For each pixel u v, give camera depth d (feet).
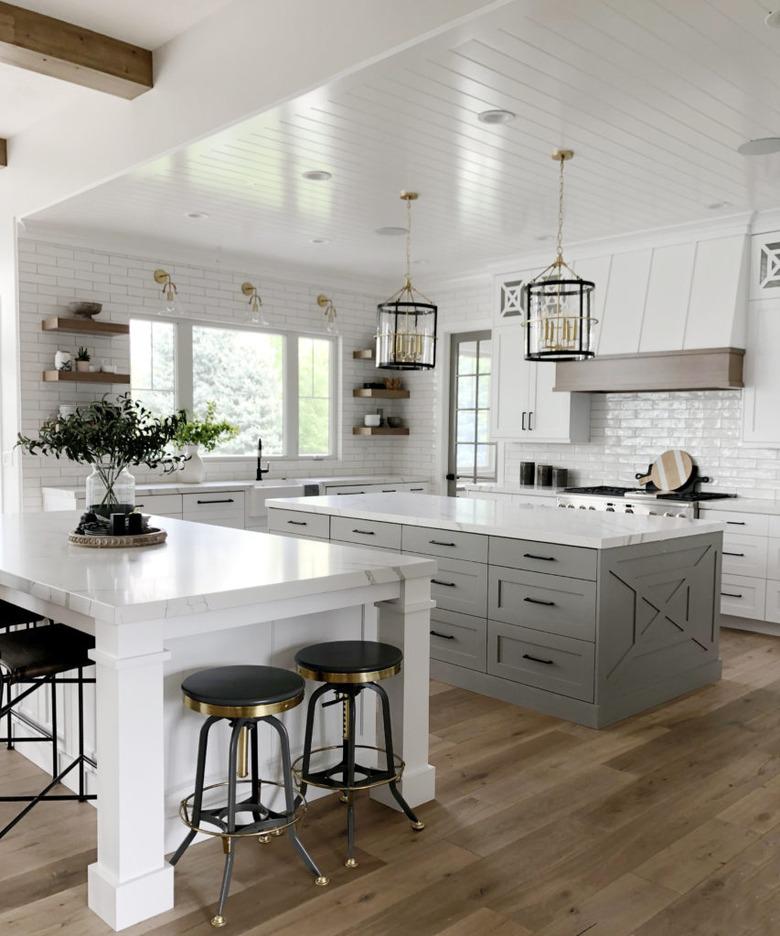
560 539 12.65
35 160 18.37
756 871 8.40
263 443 25.75
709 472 21.04
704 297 19.53
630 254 20.99
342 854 8.70
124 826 7.42
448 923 7.47
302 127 13.30
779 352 18.80
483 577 13.88
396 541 15.33
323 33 11.50
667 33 10.37
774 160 15.05
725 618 19.27
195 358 23.91
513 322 23.79
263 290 24.98
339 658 8.93
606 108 12.69
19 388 20.10
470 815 9.60
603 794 10.17
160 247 22.17
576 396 22.81
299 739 10.02
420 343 15.90
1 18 12.35
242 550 10.74
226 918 7.54
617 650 12.64
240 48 12.73
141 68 14.23
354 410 27.78
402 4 10.52
